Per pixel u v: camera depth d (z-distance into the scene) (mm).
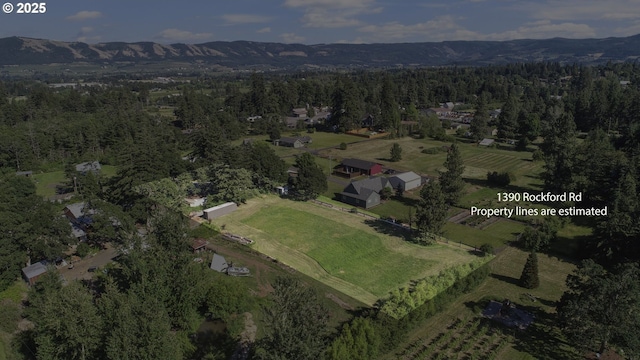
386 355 34969
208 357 35469
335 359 30547
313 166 73375
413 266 50562
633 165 65000
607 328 32844
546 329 38594
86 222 59844
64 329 30641
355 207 70812
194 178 78562
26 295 45031
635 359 32094
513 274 48406
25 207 50156
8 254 46000
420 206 57375
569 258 52062
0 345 36812
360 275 48781
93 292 43969
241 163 75938
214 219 65125
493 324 39250
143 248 43406
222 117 132625
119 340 28719
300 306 27828
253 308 41594
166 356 29266
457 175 70250
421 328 38656
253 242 57188
